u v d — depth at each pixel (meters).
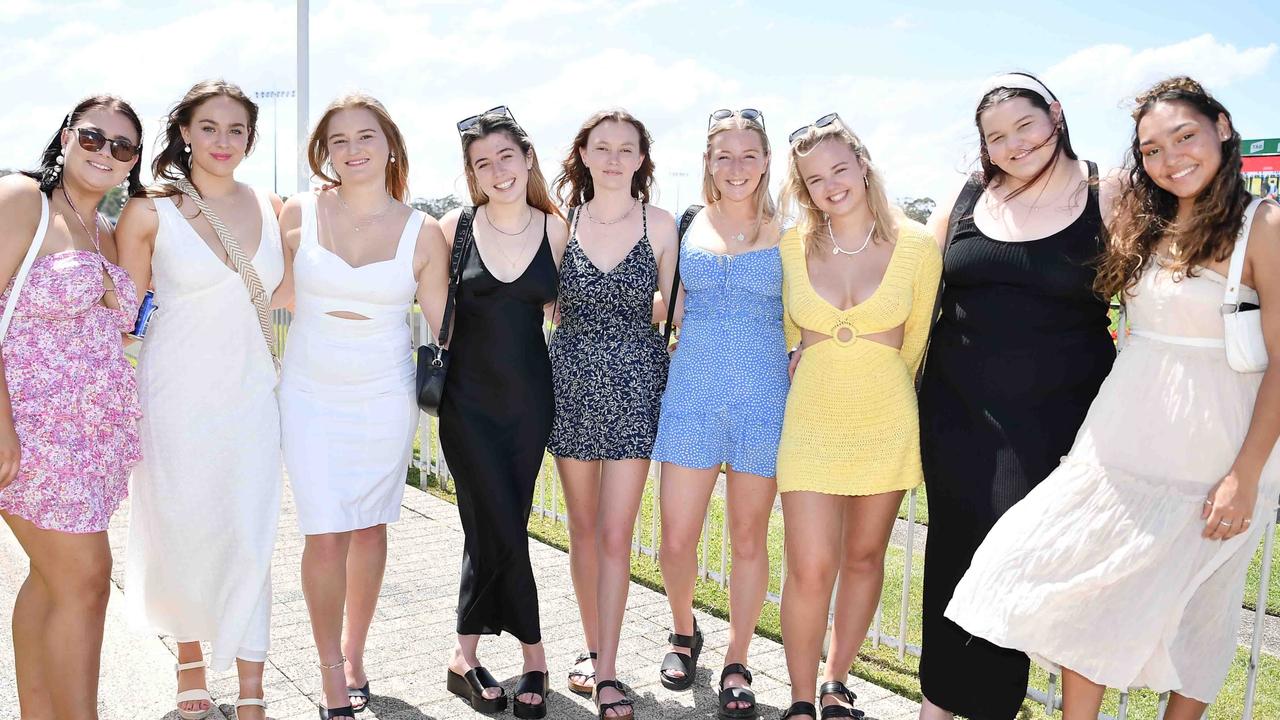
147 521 3.56
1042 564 2.95
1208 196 2.81
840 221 3.67
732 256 3.83
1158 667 2.90
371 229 3.75
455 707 3.92
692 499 3.88
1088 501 2.95
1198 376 2.86
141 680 4.09
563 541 6.20
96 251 3.23
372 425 3.70
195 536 3.51
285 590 5.21
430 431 7.60
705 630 4.77
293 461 3.63
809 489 3.55
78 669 3.21
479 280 3.78
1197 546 2.83
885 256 3.58
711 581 5.50
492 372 3.80
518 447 3.84
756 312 3.84
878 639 4.64
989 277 3.30
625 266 3.92
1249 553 2.90
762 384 3.81
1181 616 2.89
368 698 3.96
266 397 3.60
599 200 4.04
